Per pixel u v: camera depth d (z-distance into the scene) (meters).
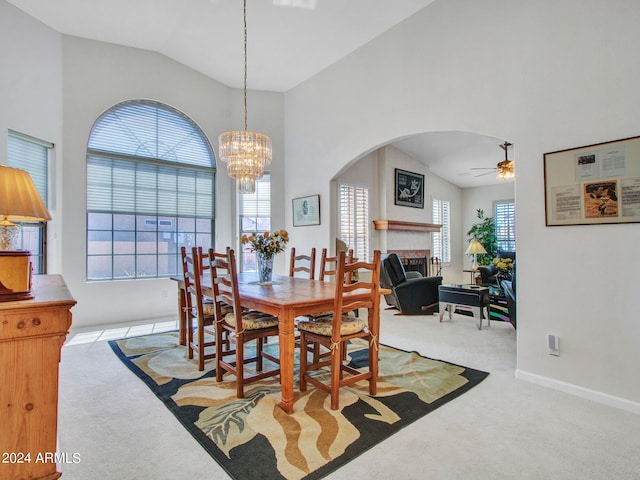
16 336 1.14
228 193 5.31
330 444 1.79
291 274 3.90
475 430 1.94
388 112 3.90
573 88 2.45
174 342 3.63
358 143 4.30
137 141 4.58
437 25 3.38
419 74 3.55
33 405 1.17
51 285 1.80
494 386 2.54
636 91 2.19
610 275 2.29
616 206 2.26
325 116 4.81
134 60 4.52
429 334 3.96
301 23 3.89
